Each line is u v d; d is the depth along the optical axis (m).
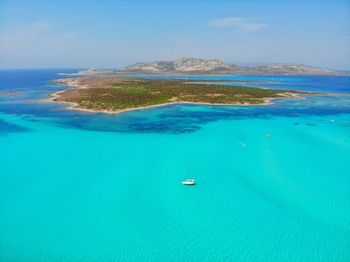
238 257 29.84
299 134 70.88
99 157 55.28
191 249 30.84
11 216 36.12
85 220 35.38
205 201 39.34
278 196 40.59
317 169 49.66
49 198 40.25
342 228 33.94
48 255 30.05
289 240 32.03
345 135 69.94
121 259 29.69
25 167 50.47
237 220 35.28
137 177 46.62
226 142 64.44
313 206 38.16
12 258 29.56
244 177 46.50
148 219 35.56
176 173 48.00
